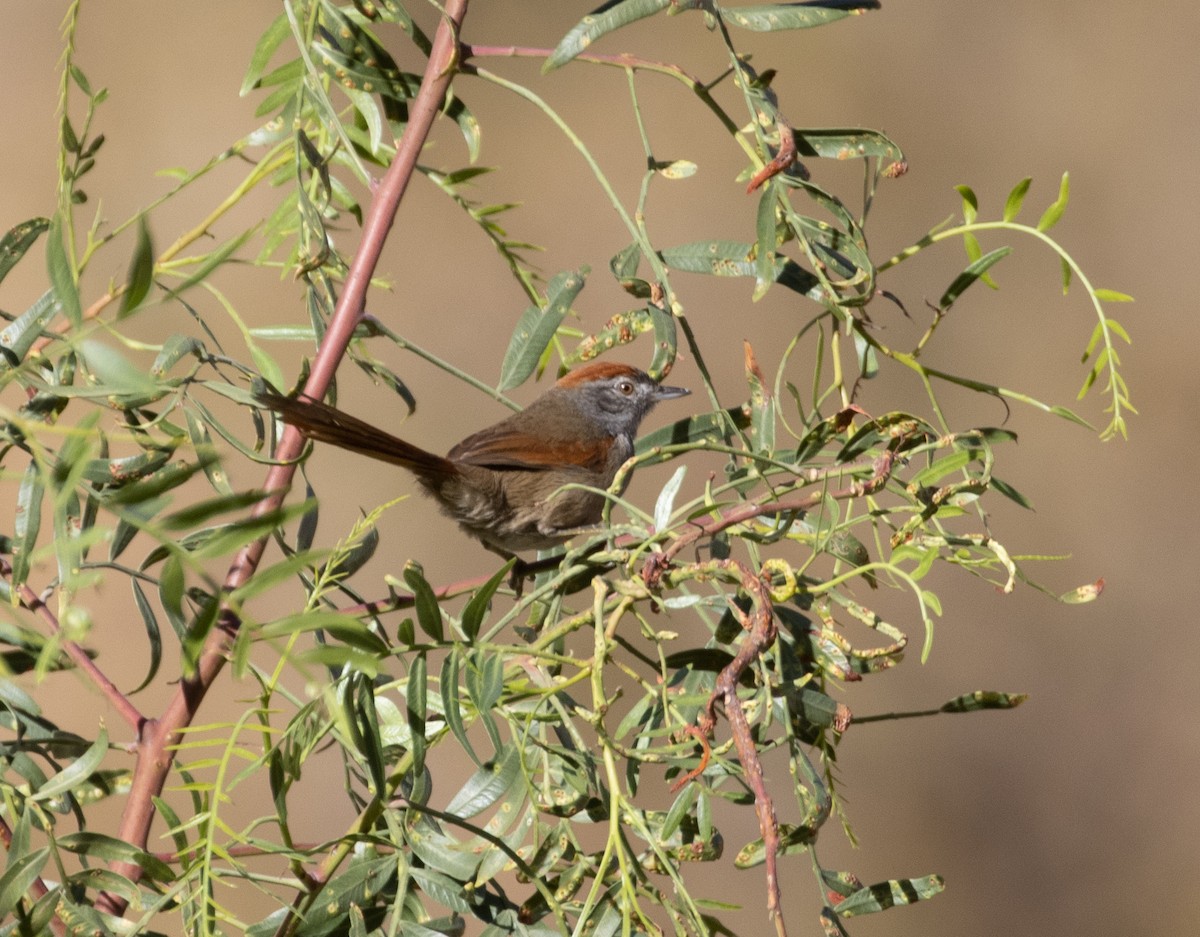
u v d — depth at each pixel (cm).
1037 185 2281
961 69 2331
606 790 543
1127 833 1900
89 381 578
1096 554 2042
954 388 2097
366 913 517
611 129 2123
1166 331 2156
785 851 539
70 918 483
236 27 1922
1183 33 2347
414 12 2098
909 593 1980
